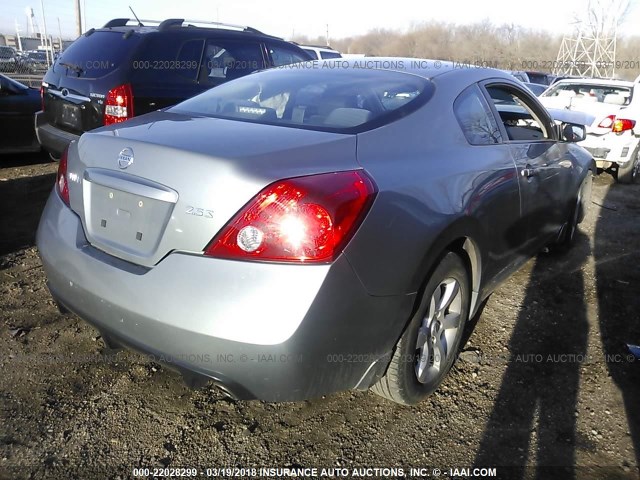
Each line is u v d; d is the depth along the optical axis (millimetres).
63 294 2371
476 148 2848
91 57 5426
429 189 2350
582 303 3787
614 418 2607
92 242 2293
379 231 2062
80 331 3135
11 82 7043
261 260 1896
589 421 2582
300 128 2430
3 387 2611
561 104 8680
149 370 2822
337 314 1947
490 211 2783
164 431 2418
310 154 2115
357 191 2029
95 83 5188
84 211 2355
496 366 2998
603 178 8320
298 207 1896
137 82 5168
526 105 3740
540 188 3451
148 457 2271
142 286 2043
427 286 2385
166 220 2045
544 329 3418
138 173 2143
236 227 1911
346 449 2363
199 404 2602
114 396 2613
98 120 5176
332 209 1937
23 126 6980
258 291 1879
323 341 1944
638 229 5590
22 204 5344
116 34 5438
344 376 2115
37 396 2570
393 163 2303
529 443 2430
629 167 7812
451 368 2949
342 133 2357
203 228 1959
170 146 2119
